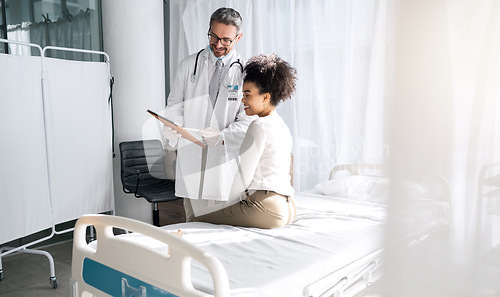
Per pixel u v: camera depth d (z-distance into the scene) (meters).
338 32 3.11
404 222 0.57
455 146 0.56
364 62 3.00
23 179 2.86
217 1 3.91
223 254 1.61
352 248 1.69
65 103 3.18
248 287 1.31
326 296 1.47
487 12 0.54
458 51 0.55
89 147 3.40
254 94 1.86
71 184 3.27
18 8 3.55
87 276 1.58
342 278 1.56
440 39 0.55
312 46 3.24
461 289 0.57
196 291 1.24
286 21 3.40
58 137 3.14
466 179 0.55
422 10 0.55
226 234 1.86
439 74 0.55
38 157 2.97
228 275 1.40
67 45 3.93
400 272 0.58
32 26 3.65
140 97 3.92
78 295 1.62
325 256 1.59
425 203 0.56
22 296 2.68
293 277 1.41
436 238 0.57
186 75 1.92
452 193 0.56
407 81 0.56
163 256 1.31
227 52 1.92
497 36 0.54
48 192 3.06
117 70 3.91
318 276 1.49
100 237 1.51
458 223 0.56
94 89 3.42
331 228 1.96
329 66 3.17
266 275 1.41
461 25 0.55
